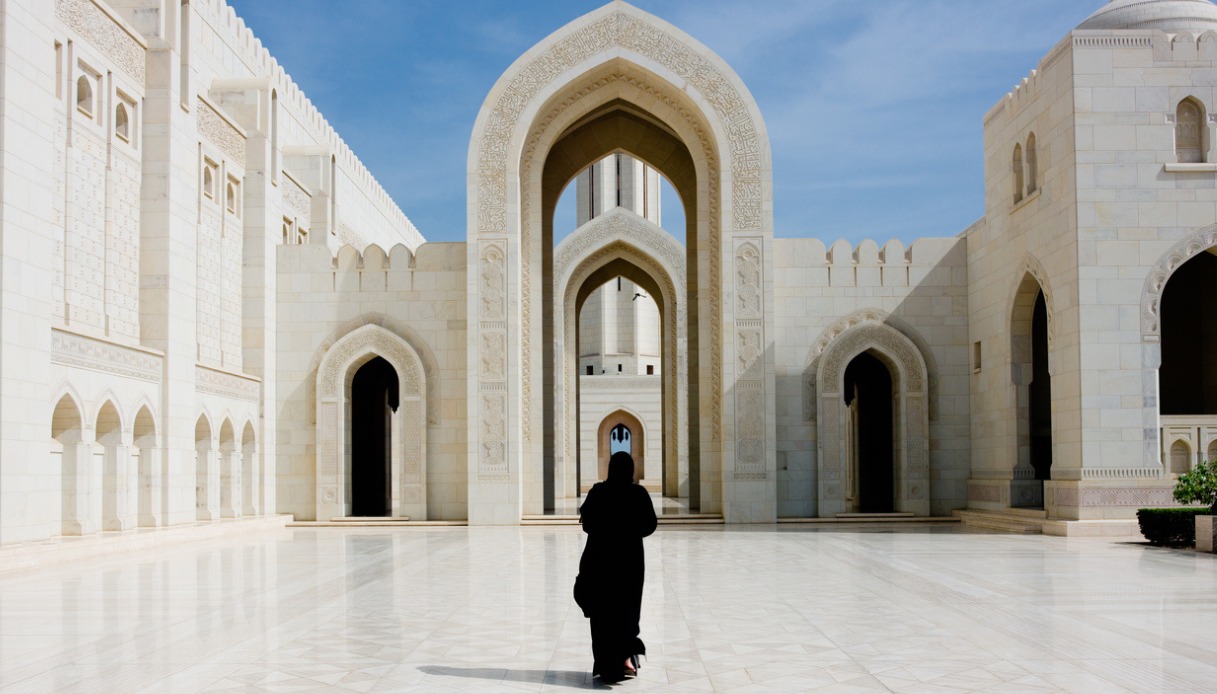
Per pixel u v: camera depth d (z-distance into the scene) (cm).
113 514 1673
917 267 2375
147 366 1777
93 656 764
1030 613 949
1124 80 1836
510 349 2236
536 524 2206
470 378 2230
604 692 649
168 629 880
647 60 2294
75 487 1562
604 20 2302
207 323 2105
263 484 2286
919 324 2366
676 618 926
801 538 1825
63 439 1559
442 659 753
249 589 1143
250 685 670
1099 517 1769
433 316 2355
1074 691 646
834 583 1171
